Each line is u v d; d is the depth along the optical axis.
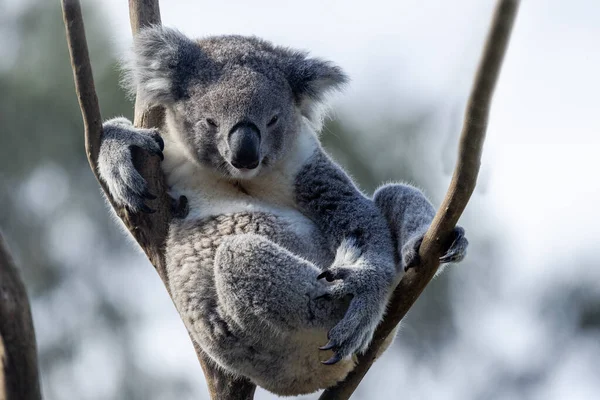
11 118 22.61
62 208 24.27
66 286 24.80
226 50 11.14
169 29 11.17
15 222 24.06
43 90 22.41
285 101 10.98
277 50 11.46
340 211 10.73
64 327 24.75
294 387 10.28
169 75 10.92
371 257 10.06
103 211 24.52
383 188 11.12
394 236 10.66
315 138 11.38
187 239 10.32
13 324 7.60
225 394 10.54
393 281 10.01
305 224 10.79
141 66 11.04
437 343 24.22
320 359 9.94
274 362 9.98
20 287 7.67
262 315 9.62
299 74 11.22
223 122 10.61
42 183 23.97
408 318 23.95
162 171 10.62
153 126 11.26
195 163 10.85
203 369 10.66
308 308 9.62
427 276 9.52
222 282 9.70
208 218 10.48
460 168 8.76
